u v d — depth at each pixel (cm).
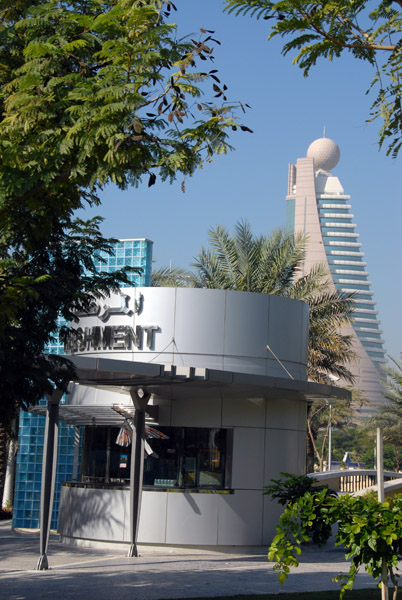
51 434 1636
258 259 3519
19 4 1095
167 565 1706
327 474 3155
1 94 927
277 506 2059
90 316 2159
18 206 995
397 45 816
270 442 2080
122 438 2012
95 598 1248
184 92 869
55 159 870
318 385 1898
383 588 871
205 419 2048
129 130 855
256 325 2080
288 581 1490
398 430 5175
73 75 864
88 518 2052
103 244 1354
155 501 1980
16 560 1783
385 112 869
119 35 882
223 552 1973
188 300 2053
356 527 844
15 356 1150
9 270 1245
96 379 1719
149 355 2047
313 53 830
